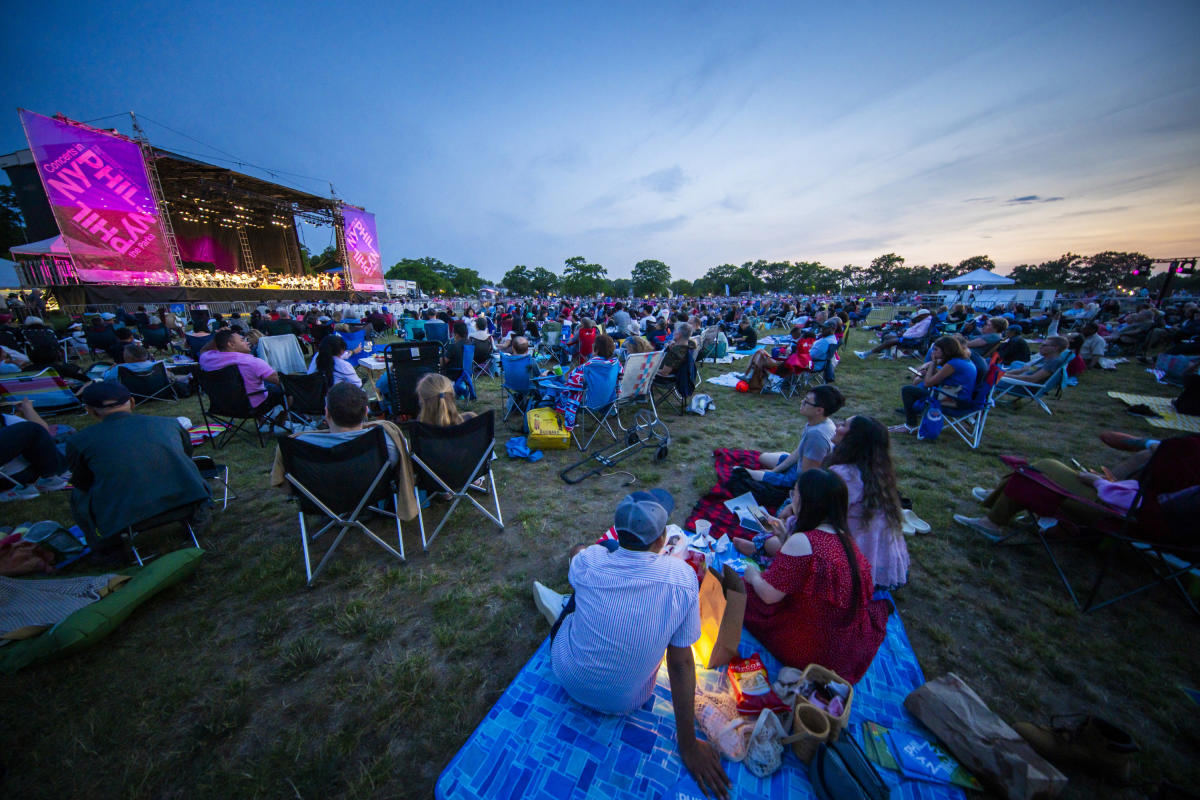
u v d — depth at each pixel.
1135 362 10.17
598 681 1.65
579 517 3.62
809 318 16.06
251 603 2.67
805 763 1.68
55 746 1.84
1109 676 2.15
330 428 3.09
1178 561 2.47
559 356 11.20
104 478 2.63
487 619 2.54
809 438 3.10
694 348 6.30
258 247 32.03
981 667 2.20
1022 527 3.20
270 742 1.87
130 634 2.42
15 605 2.29
